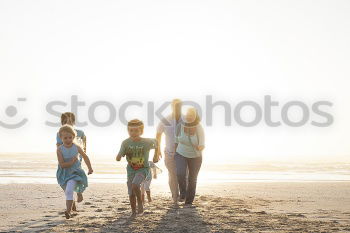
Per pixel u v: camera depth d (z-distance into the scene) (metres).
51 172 23.31
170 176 10.09
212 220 7.80
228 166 34.03
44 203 10.39
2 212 8.88
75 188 8.20
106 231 6.80
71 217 8.20
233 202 10.80
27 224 7.43
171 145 10.12
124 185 16.11
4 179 18.17
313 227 7.27
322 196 12.97
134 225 7.30
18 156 43.31
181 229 6.97
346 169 32.44
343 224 7.68
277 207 10.07
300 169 31.94
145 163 8.34
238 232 6.80
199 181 19.23
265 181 19.75
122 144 8.30
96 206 9.91
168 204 10.09
